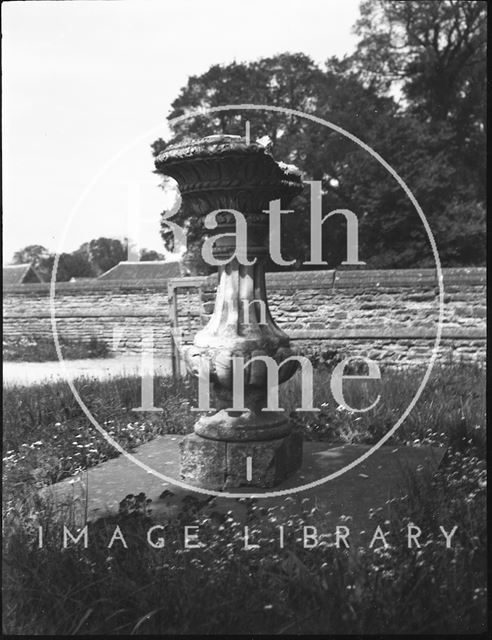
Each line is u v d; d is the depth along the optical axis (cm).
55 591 333
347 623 292
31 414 750
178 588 326
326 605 304
